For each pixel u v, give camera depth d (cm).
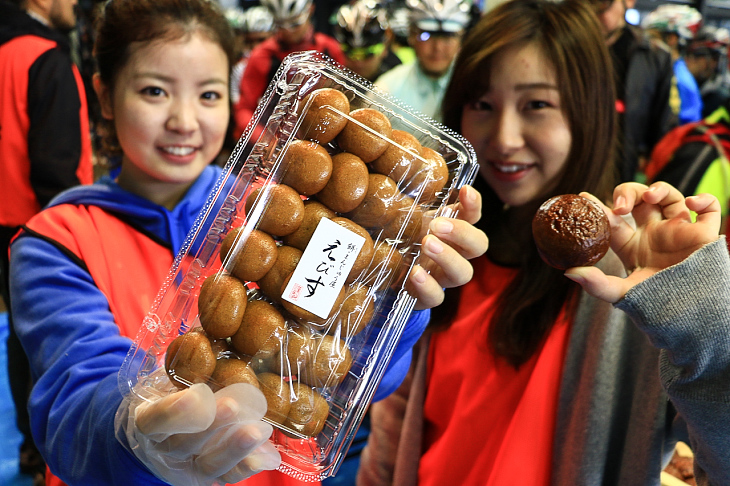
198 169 109
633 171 246
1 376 297
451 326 119
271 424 65
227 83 109
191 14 101
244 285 67
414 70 277
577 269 75
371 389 74
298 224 66
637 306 71
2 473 225
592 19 112
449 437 114
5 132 206
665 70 255
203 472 66
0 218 214
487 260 123
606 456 99
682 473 117
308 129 69
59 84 210
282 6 313
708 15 535
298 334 65
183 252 76
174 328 70
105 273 100
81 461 78
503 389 110
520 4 114
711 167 157
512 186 115
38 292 95
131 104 101
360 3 316
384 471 127
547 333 107
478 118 117
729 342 68
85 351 88
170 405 60
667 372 76
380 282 70
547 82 107
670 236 77
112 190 109
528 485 102
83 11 308
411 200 71
